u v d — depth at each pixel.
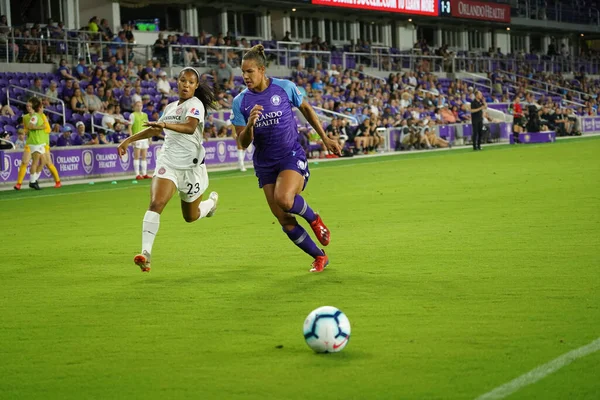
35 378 13.23
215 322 16.61
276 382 12.64
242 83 93.56
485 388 12.09
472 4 141.38
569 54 179.88
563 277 20.02
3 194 49.94
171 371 13.38
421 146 91.75
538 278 20.02
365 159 76.12
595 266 21.33
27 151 52.56
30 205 43.28
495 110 113.56
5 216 38.31
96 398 12.23
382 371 13.03
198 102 22.61
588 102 139.25
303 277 21.17
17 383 12.99
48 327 16.59
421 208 36.06
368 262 23.06
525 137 97.19
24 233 32.03
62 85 74.44
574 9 175.12
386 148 87.44
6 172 55.84
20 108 69.56
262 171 21.86
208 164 70.50
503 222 30.41
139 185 55.47
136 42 98.31
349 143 82.81
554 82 149.38
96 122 70.38
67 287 20.80
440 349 14.12
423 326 15.73
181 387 12.58
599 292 18.23
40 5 93.19
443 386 12.23
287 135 21.47
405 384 12.38
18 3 93.00
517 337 14.75
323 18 128.12
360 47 120.94
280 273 21.89
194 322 16.67
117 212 38.94
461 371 12.91
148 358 14.15
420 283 19.86
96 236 30.61
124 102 73.38
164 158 22.53
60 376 13.30
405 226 30.39
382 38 138.62
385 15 131.75
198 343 15.02
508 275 20.50
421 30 148.25
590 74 169.12
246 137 20.41
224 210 38.03
